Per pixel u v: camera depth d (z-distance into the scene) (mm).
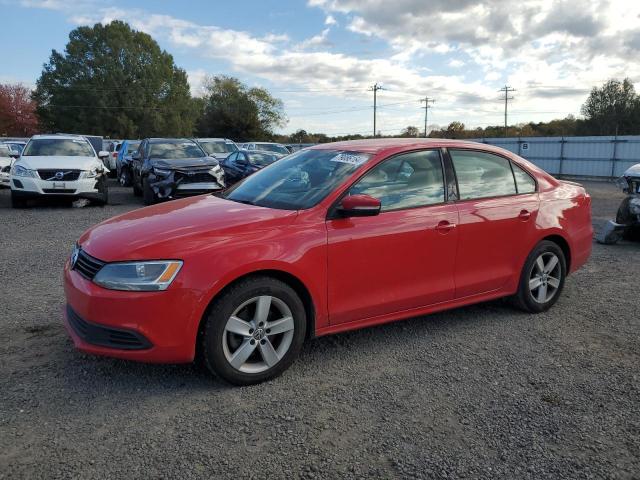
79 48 71000
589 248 5418
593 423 3104
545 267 5023
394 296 4047
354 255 3803
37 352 3943
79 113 69375
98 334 3281
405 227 4027
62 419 3047
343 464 2691
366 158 4109
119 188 19016
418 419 3129
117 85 69938
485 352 4125
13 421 3008
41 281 5883
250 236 3467
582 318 4926
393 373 3734
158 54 74875
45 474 2561
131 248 3281
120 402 3256
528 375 3729
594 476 2625
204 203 4223
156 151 13500
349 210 3658
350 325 3918
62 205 13180
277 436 2928
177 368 3734
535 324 4754
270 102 90938
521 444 2887
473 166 4602
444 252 4262
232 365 3424
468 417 3158
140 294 3180
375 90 70375
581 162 29359
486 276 4570
